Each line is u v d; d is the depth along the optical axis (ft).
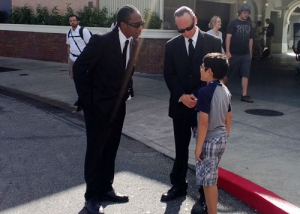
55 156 20.10
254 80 40.98
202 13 53.67
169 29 45.34
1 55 60.29
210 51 14.48
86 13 48.75
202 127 12.45
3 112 28.86
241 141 21.43
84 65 13.37
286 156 19.22
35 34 55.52
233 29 29.07
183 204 15.20
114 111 14.15
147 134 23.53
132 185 16.89
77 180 17.28
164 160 19.76
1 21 60.18
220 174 16.72
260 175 16.98
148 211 14.67
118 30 13.64
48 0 54.95
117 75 13.83
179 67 14.60
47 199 15.55
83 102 13.82
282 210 13.75
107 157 15.07
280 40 77.10
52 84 38.93
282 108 28.32
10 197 15.66
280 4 75.20
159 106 29.30
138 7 44.68
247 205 15.24
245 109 27.89
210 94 12.42
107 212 14.55
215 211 13.08
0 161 19.30
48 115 28.27
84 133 24.11
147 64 43.34
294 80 41.39
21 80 41.22
